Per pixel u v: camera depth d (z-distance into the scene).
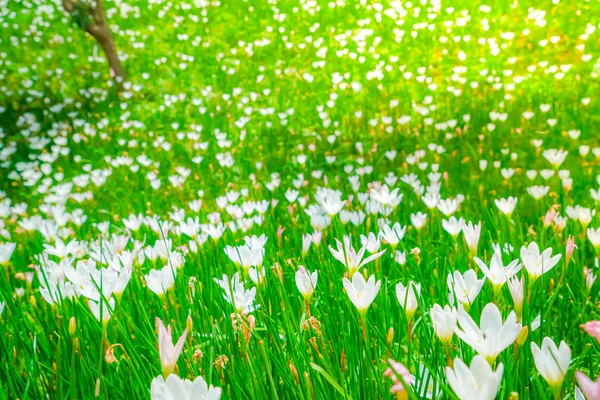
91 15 11.23
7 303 3.35
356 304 1.87
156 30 14.76
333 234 4.24
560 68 9.38
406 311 1.94
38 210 7.17
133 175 7.85
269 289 2.84
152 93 11.09
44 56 13.71
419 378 1.96
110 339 2.62
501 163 6.39
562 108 7.81
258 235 4.44
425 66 11.12
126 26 15.26
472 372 1.10
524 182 5.62
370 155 7.23
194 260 3.68
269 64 12.32
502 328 1.34
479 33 12.05
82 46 14.11
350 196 5.15
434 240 3.92
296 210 5.16
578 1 12.12
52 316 2.86
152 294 3.09
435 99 9.33
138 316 2.86
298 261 3.46
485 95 8.86
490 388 1.08
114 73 11.48
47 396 2.54
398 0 14.10
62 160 8.77
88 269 2.31
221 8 15.50
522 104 8.15
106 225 4.64
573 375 1.97
